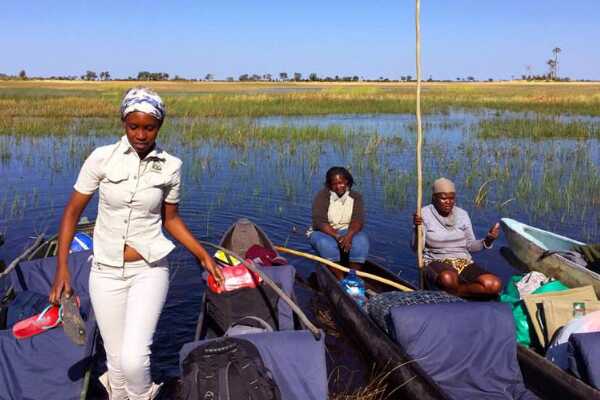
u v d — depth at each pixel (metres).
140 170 3.63
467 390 4.61
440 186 6.76
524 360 4.80
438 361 4.66
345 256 8.22
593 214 11.05
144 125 3.51
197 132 22.08
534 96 49.31
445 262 6.72
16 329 4.73
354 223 7.93
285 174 14.65
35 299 5.72
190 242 4.07
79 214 3.72
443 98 49.28
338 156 17.45
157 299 3.82
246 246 7.89
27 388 4.47
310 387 4.16
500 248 9.28
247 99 43.12
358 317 5.89
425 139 21.36
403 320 4.71
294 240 9.55
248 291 5.45
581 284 7.03
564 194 12.34
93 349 4.90
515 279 6.27
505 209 11.45
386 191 12.66
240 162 16.11
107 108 33.00
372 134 22.38
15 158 16.45
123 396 4.03
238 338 4.11
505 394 4.55
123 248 3.70
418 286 7.62
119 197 3.60
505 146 19.20
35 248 7.07
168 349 5.84
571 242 8.32
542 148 18.69
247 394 3.62
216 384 3.64
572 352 4.31
